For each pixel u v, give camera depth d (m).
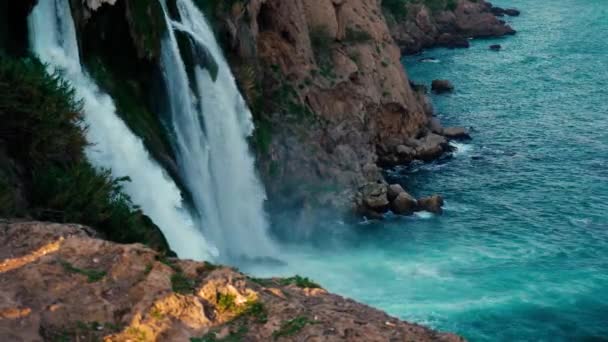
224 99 30.64
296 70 37.44
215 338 10.36
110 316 10.48
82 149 19.27
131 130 23.80
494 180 38.72
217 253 27.17
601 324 24.91
